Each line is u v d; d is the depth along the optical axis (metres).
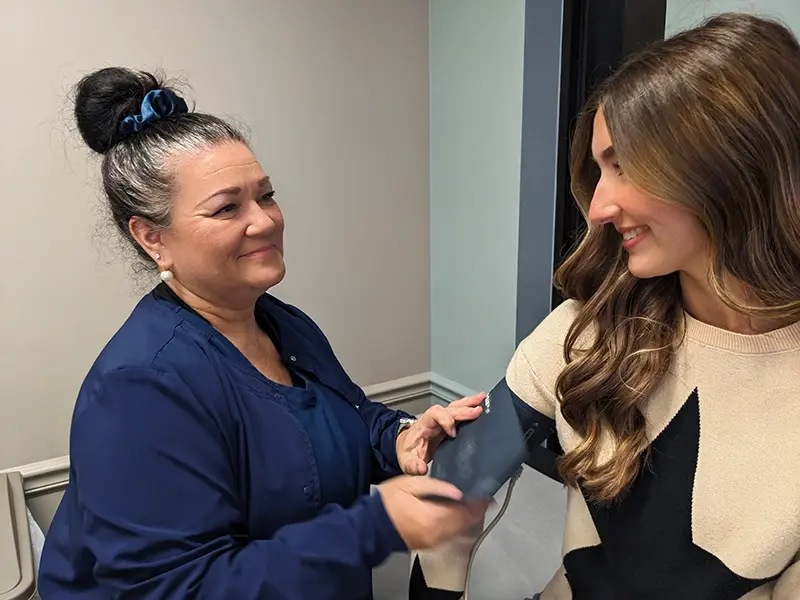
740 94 0.64
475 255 2.02
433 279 2.20
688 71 0.66
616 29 1.54
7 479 1.61
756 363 0.77
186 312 0.99
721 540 0.79
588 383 0.85
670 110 0.66
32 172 1.56
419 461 1.08
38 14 1.50
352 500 1.08
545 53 1.68
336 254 2.00
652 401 0.83
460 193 2.02
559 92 1.68
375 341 2.15
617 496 0.84
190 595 0.81
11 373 1.63
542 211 1.78
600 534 0.88
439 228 2.13
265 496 0.96
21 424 1.66
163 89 1.00
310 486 0.99
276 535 0.86
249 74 1.75
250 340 1.08
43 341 1.65
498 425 0.96
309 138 1.87
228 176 0.94
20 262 1.59
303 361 1.15
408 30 1.96
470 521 0.90
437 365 2.26
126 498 0.83
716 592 0.80
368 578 0.98
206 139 0.96
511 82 1.78
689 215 0.70
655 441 0.83
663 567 0.82
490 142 1.88
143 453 0.85
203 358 0.94
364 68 1.91
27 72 1.51
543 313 1.84
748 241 0.70
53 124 1.55
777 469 0.76
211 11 1.67
